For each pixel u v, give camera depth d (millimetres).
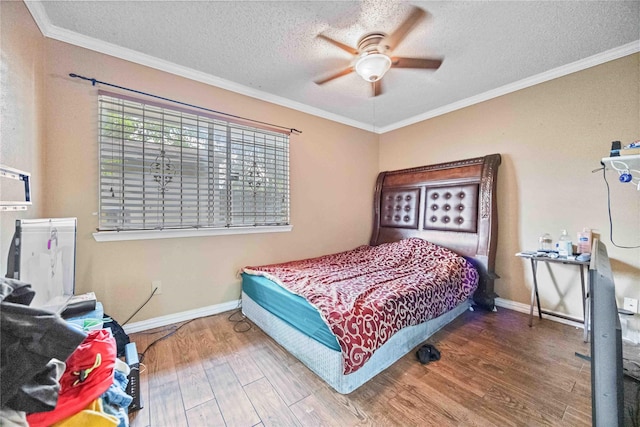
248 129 2684
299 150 3096
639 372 1323
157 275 2207
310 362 1640
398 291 1834
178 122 2283
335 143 3449
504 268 2711
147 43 1958
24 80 1488
